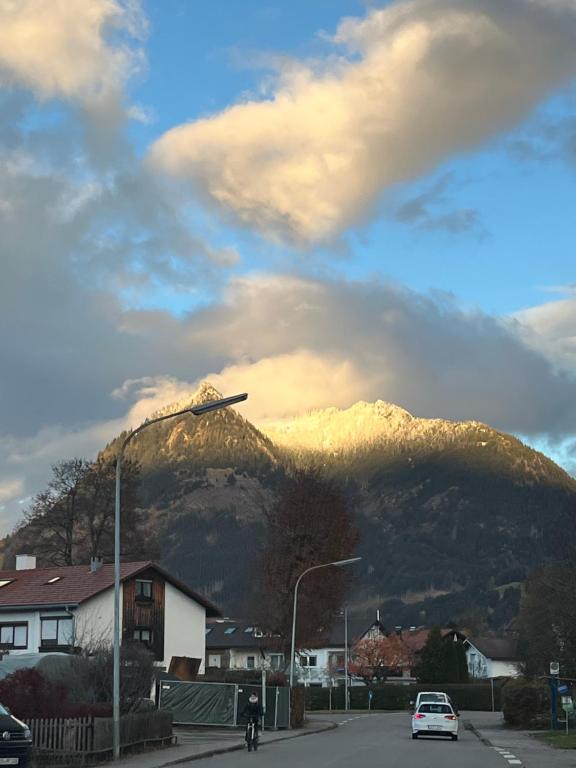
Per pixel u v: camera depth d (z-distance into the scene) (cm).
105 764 2689
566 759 2970
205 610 6825
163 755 3031
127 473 7638
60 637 5956
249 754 3253
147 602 6353
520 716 5906
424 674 11156
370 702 10250
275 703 5181
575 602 5822
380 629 12912
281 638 6719
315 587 6650
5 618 6122
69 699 3538
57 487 7388
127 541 7562
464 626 18325
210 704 4928
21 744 2161
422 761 2858
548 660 6388
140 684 3775
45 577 6384
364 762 2809
